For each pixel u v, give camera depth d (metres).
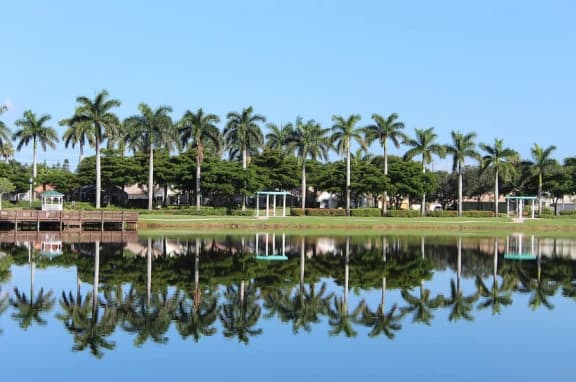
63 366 15.25
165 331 18.81
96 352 16.48
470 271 33.72
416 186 94.94
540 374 14.95
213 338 18.05
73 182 100.31
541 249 48.12
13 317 20.36
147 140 83.50
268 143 104.31
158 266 34.03
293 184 100.94
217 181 90.31
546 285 28.75
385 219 81.31
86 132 76.56
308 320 20.53
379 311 22.14
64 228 62.78
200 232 63.44
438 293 26.19
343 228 71.75
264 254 41.62
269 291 26.06
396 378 14.55
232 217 78.88
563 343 17.77
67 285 26.83
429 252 44.59
